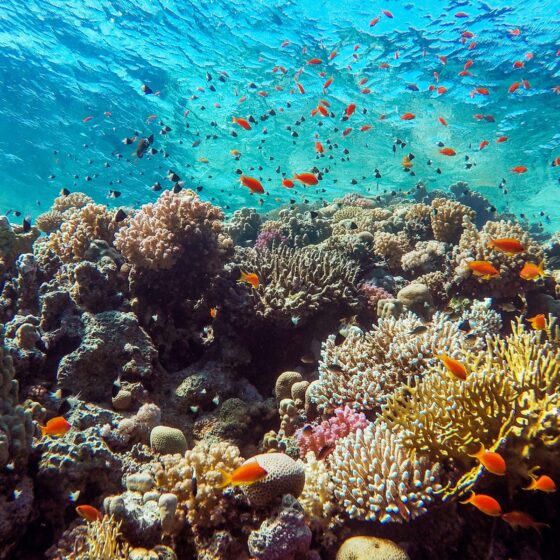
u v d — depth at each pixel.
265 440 1.20
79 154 6.26
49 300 1.34
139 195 7.39
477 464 0.89
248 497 0.93
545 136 4.81
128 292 1.55
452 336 1.24
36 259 1.52
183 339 1.57
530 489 0.87
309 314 1.53
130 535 0.89
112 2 3.78
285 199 7.41
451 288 1.90
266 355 1.58
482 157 5.52
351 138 5.34
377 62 4.11
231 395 1.41
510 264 1.76
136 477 1.00
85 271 1.42
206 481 0.96
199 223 1.60
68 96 5.21
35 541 0.93
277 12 3.73
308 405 1.28
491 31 3.62
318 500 0.97
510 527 0.89
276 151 5.83
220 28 3.93
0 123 5.68
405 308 1.65
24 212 8.05
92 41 4.34
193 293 1.62
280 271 1.65
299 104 4.79
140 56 4.47
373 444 0.98
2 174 6.80
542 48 3.63
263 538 0.86
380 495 0.91
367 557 0.86
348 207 3.41
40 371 1.25
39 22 4.14
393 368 1.22
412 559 0.93
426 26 3.68
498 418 0.89
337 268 1.71
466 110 4.57
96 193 7.25
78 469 0.96
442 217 2.32
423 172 6.19
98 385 1.26
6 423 0.92
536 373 0.91
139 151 2.03
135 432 1.15
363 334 1.46
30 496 0.91
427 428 0.94
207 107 4.99
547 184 6.01
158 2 3.73
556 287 1.88
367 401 1.18
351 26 3.80
